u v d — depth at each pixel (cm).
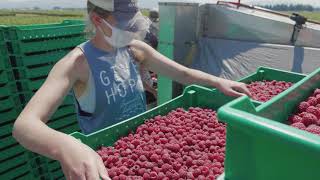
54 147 106
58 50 312
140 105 199
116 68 184
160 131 179
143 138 173
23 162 292
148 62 214
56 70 156
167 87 466
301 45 416
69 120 329
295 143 71
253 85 273
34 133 113
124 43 175
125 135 182
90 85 177
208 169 139
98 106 182
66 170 101
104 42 178
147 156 153
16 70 282
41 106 130
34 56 289
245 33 453
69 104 325
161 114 208
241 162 85
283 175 77
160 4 450
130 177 139
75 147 103
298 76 275
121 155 158
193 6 459
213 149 158
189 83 217
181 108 215
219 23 469
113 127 175
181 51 468
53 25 367
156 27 492
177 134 176
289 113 142
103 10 163
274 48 429
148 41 468
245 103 97
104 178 95
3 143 274
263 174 81
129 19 170
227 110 85
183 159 151
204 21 479
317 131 122
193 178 136
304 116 136
